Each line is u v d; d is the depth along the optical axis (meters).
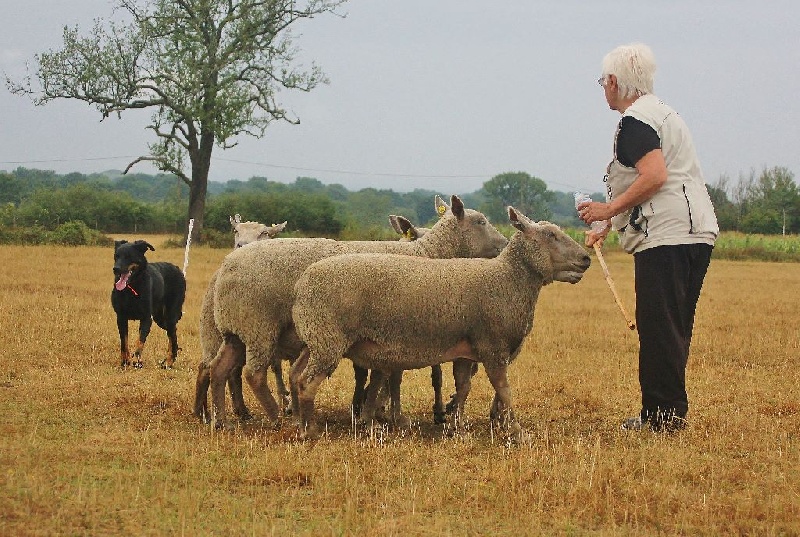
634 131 9.01
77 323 16.30
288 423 9.52
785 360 14.11
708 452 8.28
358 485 7.01
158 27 51.53
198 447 8.23
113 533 5.85
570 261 9.12
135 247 13.01
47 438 8.39
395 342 8.77
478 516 6.46
